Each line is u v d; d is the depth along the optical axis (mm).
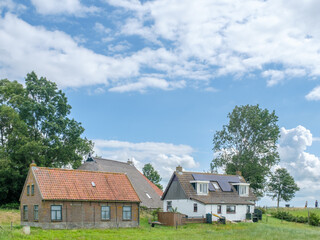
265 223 59594
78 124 75125
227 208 60375
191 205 58125
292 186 96125
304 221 65812
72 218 42688
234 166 81875
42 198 40812
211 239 36438
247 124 83438
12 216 52562
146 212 61688
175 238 36688
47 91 74062
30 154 66375
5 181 66000
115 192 47469
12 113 67312
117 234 38688
